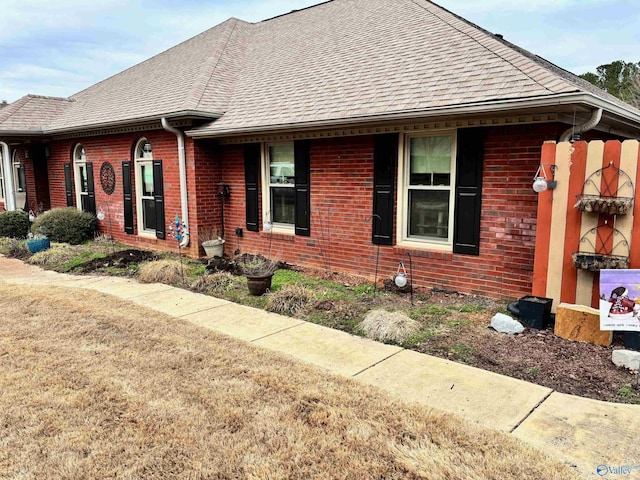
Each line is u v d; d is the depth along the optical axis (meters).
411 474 2.60
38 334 4.93
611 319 4.23
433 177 6.67
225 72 10.51
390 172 6.87
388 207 6.98
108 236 11.59
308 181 7.98
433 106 5.83
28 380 3.77
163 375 3.89
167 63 12.66
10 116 12.78
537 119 5.49
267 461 2.73
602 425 3.16
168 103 9.52
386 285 6.75
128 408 3.33
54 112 13.58
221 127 8.28
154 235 10.56
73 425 3.11
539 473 2.60
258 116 8.09
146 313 5.79
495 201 5.98
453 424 3.13
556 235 5.03
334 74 8.22
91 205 12.12
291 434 3.00
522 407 3.43
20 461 2.72
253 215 9.05
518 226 5.82
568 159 4.87
